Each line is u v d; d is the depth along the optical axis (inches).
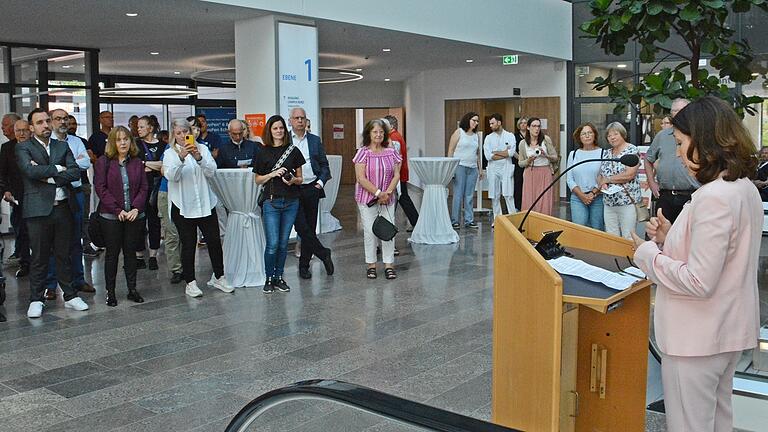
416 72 842.8
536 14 661.3
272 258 323.0
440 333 262.1
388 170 347.6
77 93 573.9
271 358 235.6
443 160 452.1
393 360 232.8
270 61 442.0
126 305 304.8
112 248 301.4
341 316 285.6
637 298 145.6
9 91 531.2
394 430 106.1
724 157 115.7
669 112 206.5
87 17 438.3
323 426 170.1
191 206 311.7
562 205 703.7
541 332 123.7
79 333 265.1
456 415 96.1
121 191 300.0
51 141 283.4
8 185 333.1
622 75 707.4
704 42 194.4
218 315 288.0
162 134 422.0
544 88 750.5
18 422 187.0
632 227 314.0
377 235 342.6
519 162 454.3
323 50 621.3
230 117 884.6
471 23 576.1
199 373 222.2
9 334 264.8
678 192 253.1
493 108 800.9
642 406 147.5
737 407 160.2
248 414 113.5
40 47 547.8
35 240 284.4
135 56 650.2
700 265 114.2
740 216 115.5
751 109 209.6
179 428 182.1
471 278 354.3
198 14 434.6
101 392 207.2
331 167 505.7
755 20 612.4
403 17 511.5
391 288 333.1
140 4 400.8
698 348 117.6
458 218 529.3
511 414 130.6
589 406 152.4
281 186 319.3
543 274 122.0
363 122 976.9
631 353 147.6
